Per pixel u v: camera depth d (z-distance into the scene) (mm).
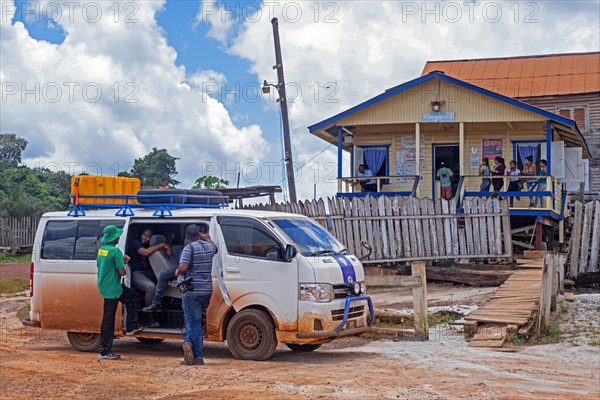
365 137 27469
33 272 12352
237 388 8523
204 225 11305
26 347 12781
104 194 12883
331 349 12070
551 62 36219
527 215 23094
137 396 8266
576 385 8688
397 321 13938
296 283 10625
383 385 8586
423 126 26469
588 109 33344
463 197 24344
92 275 11859
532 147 26125
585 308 15422
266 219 11047
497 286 19344
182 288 10516
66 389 8734
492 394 8094
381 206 20734
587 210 20734
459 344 11984
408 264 20594
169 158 36188
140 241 11883
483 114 24641
